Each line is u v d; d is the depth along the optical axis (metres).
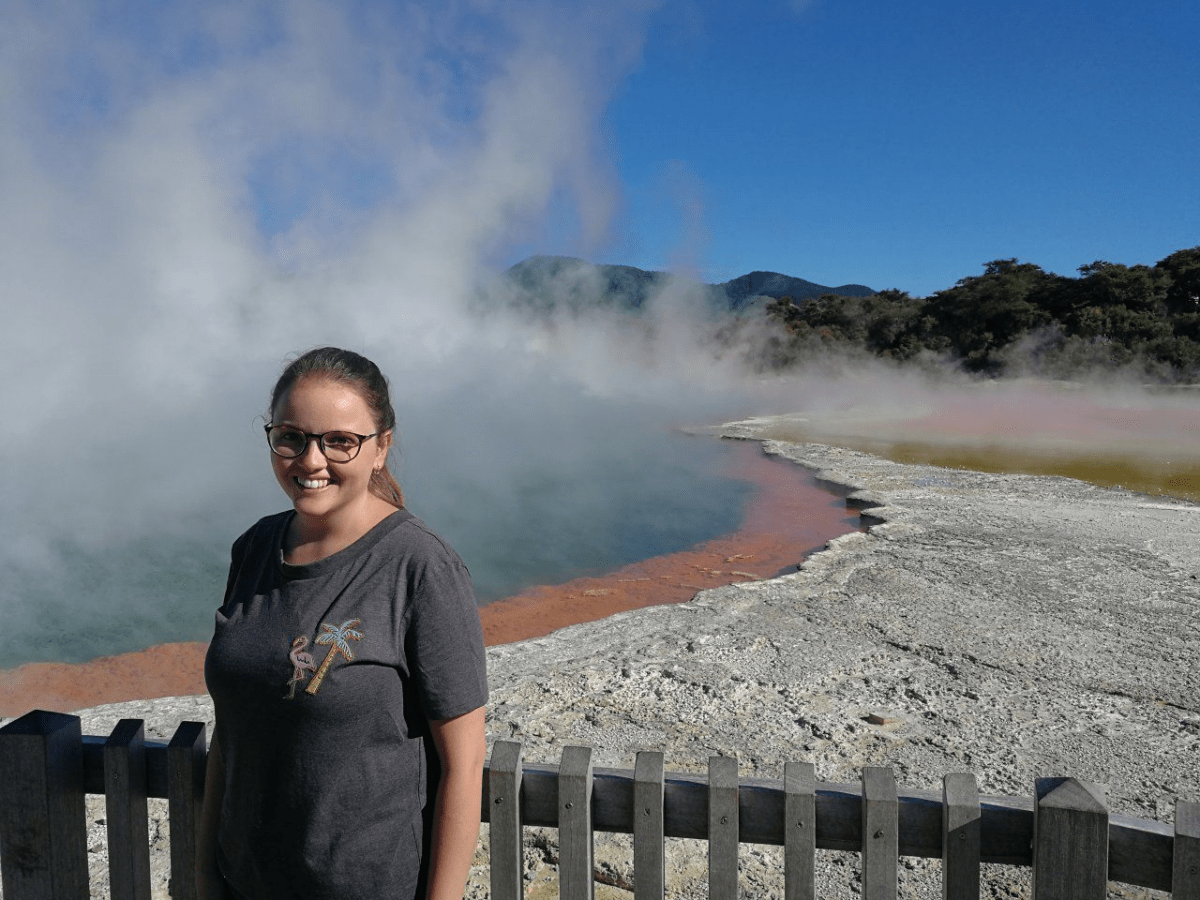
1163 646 4.22
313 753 1.25
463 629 1.29
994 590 5.18
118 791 1.65
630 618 4.75
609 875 2.47
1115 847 1.44
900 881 2.42
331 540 1.35
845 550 6.21
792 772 1.54
